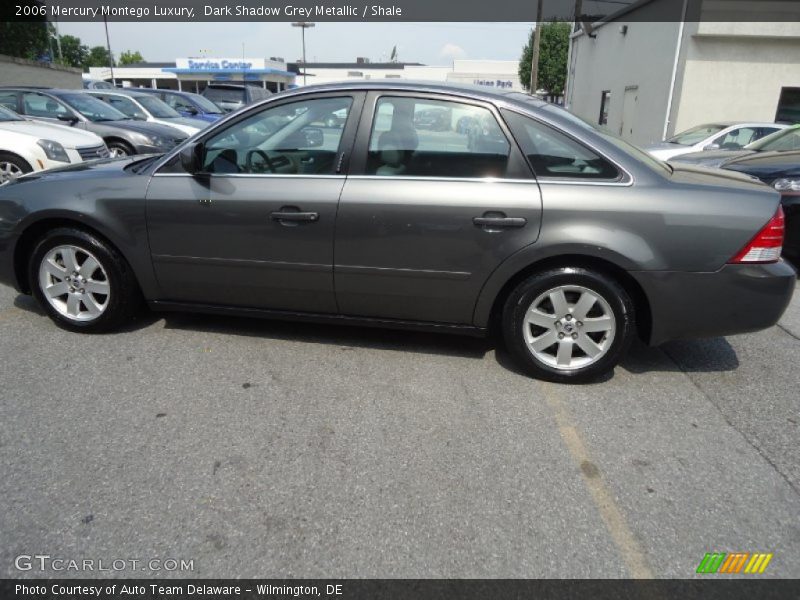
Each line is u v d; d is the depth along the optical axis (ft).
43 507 7.62
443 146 10.93
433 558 6.98
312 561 6.90
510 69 182.09
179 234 11.93
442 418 9.96
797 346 13.26
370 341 12.92
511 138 10.68
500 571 6.82
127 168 12.73
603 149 10.53
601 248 10.20
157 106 43.21
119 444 9.00
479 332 11.46
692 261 10.18
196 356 12.02
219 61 178.91
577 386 11.18
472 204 10.59
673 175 10.96
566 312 10.88
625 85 57.31
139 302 13.10
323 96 11.45
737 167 19.62
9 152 23.11
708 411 10.40
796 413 10.38
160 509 7.64
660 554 7.13
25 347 12.20
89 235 12.28
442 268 11.00
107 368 11.41
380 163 11.10
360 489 8.13
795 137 24.44
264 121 11.62
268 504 7.79
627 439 9.48
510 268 10.69
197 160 11.68
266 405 10.23
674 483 8.42
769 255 10.23
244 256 11.76
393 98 11.18
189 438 9.21
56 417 9.68
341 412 10.07
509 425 9.80
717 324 10.55
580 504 7.94
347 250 11.25
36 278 12.84
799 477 8.63
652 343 10.89
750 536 7.44
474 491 8.14
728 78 46.65
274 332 13.26
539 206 10.39
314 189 11.21
